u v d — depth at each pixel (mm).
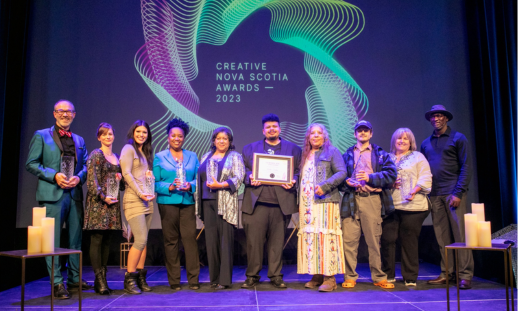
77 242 3008
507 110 3645
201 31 4484
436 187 3314
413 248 3111
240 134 4371
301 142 4371
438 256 4160
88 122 4305
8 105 3920
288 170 2959
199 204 2988
